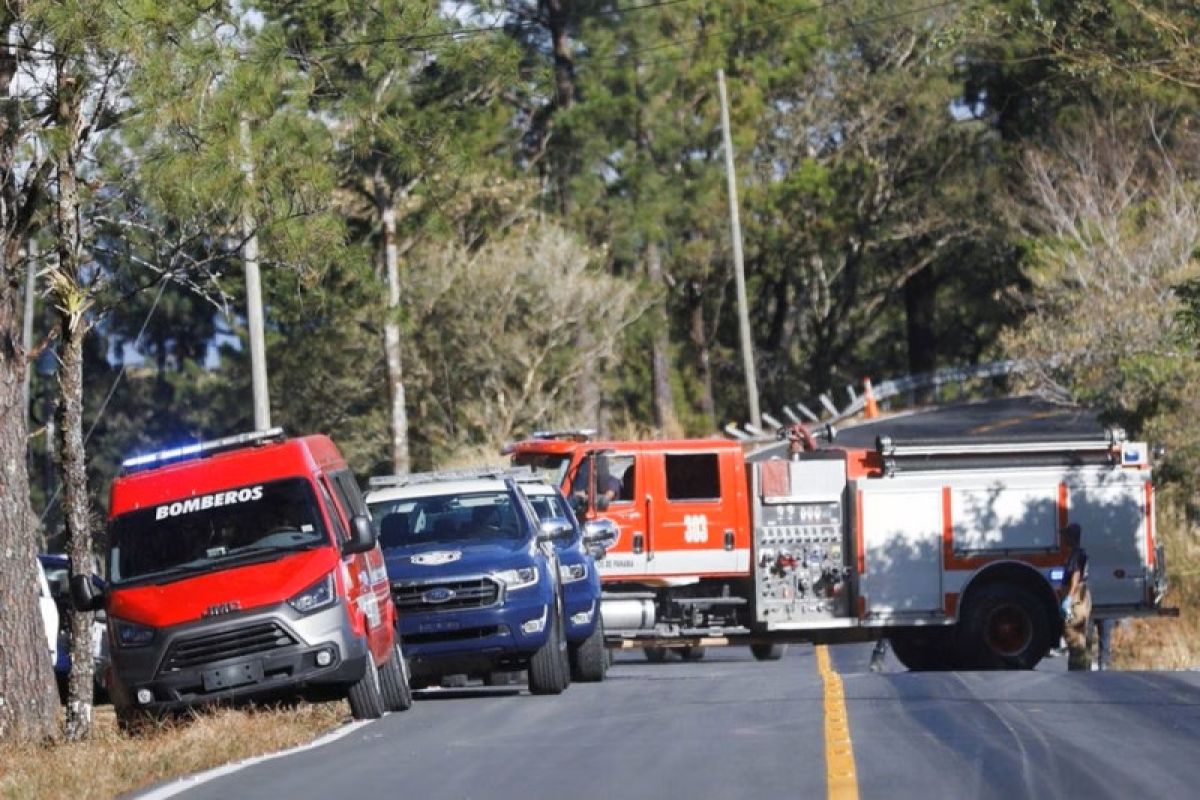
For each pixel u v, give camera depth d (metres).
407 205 138.50
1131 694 53.44
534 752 41.91
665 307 186.12
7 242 53.72
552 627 59.88
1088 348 117.62
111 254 58.94
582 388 155.62
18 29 51.84
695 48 185.62
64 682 73.88
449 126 101.94
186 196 55.75
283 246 59.06
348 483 58.75
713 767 38.06
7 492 53.31
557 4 168.50
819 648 92.38
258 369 87.31
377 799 35.19
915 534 77.25
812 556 78.62
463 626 59.06
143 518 54.12
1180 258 124.50
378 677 54.00
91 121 54.16
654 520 78.94
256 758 44.00
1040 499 76.88
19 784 40.34
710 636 79.50
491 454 138.12
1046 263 137.12
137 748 46.53
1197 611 94.06
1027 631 76.94
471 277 147.25
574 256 152.62
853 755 39.25
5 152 53.16
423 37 97.88
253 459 54.97
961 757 38.72
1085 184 145.62
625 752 41.22
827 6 199.12
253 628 51.47
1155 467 100.69
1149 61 84.25
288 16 93.19
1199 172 142.62
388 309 119.44
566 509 69.69
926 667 81.06
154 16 52.62
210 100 56.34
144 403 186.25
